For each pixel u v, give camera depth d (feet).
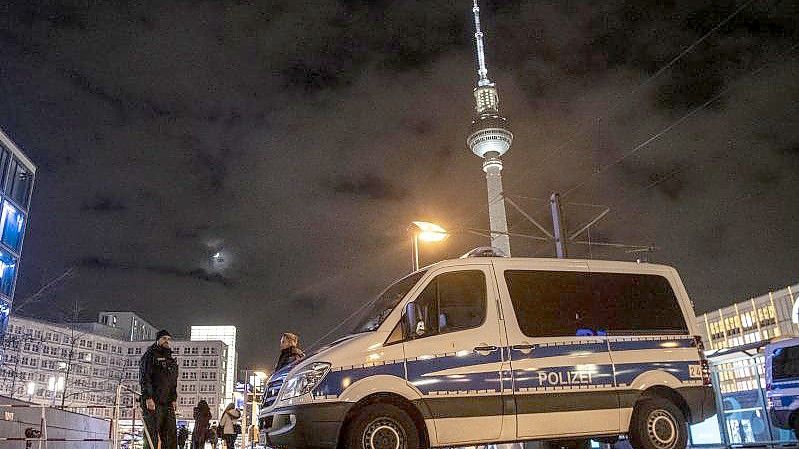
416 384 24.97
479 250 29.91
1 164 162.09
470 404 25.14
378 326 25.95
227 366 444.14
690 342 28.91
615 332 28.02
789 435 38.42
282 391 25.57
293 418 24.20
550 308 27.63
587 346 27.25
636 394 27.20
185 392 405.59
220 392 414.00
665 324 28.96
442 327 26.11
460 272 27.50
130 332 432.25
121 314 435.12
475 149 352.08
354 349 25.14
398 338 25.63
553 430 25.86
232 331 465.47
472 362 25.75
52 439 46.62
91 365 370.12
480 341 26.14
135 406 46.68
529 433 25.58
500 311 26.91
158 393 33.17
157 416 32.94
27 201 176.45
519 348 26.45
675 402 28.32
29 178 178.40
